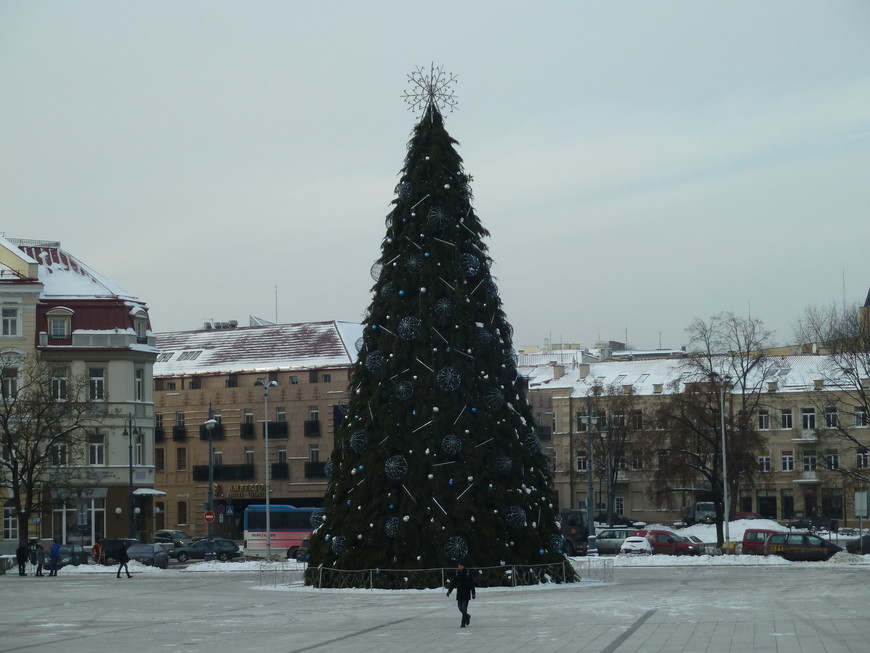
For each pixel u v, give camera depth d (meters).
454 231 44.38
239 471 105.94
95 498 83.19
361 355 44.53
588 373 125.00
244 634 29.50
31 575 63.59
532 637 27.11
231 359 109.12
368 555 42.75
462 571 30.17
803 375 113.19
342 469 44.06
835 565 60.41
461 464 42.34
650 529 80.38
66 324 84.19
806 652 23.06
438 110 45.47
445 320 43.31
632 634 27.09
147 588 49.47
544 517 44.34
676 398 84.69
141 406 85.56
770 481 112.44
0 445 76.19
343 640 27.53
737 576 50.53
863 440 109.25
